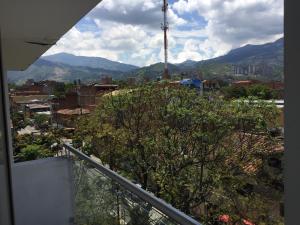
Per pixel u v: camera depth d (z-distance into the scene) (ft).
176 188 25.22
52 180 14.61
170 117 26.35
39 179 14.35
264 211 19.17
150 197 5.92
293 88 1.78
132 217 7.05
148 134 27.94
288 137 1.83
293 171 1.81
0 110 6.25
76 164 13.03
